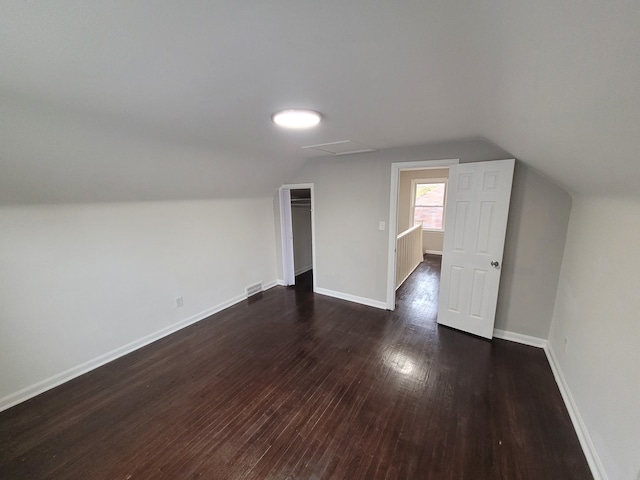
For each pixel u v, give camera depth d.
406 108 1.61
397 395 2.18
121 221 2.73
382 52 0.97
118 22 0.78
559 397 2.13
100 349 2.66
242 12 0.74
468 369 2.47
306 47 0.94
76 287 2.46
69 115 1.60
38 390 2.28
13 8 0.70
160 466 1.66
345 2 0.69
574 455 1.67
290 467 1.63
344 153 3.64
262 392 2.25
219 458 1.70
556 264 2.60
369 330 3.20
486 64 0.97
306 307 3.88
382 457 1.68
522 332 2.86
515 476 1.56
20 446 1.80
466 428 1.87
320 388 2.28
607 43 0.54
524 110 1.23
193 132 2.10
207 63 1.05
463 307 3.07
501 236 2.70
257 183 3.94
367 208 3.64
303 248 5.54
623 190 1.37
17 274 2.13
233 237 3.98
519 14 0.62
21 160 1.78
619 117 0.78
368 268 3.81
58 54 0.96
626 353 1.36
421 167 3.16
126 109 1.56
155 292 3.09
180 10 0.73
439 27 0.80
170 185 2.92
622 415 1.35
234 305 4.02
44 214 2.23
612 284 1.56
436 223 6.68
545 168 2.12
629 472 1.27
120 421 1.99
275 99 1.45
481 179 2.74
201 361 2.69
